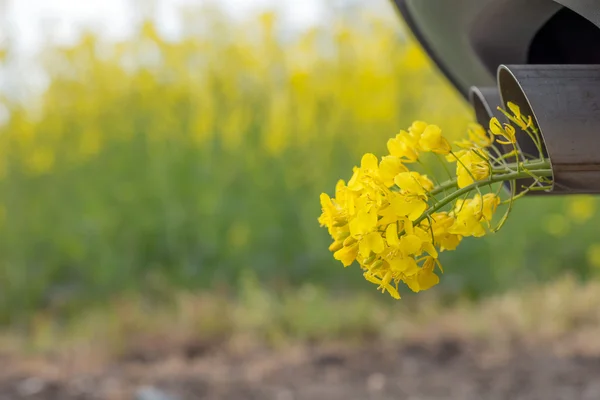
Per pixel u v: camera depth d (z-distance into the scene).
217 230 5.61
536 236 5.72
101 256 5.44
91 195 5.67
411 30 2.11
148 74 6.04
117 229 5.62
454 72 2.11
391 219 1.26
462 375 3.68
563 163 1.33
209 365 3.96
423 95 6.17
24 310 5.30
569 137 1.34
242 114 5.91
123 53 6.16
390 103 5.99
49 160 5.82
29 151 5.77
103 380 3.74
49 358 4.22
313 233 5.55
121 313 4.75
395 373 3.76
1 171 5.65
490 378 3.61
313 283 5.48
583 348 3.95
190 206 5.67
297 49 6.19
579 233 5.77
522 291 5.09
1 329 5.11
